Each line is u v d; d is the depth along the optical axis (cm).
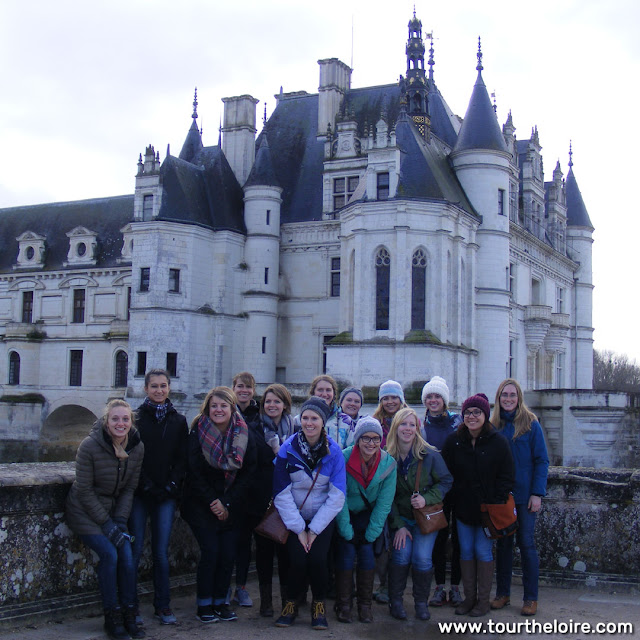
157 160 5138
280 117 6103
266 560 1105
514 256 5794
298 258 5503
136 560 1043
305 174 5728
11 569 996
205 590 1056
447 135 5988
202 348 5122
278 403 1177
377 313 4506
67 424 6388
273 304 5394
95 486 994
